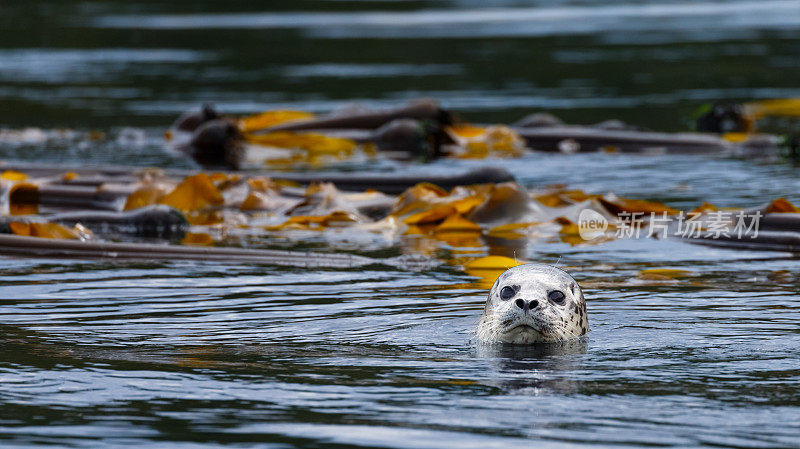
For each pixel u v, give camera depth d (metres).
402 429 9.57
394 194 25.53
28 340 12.92
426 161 31.64
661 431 9.49
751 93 45.84
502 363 11.73
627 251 18.94
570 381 11.04
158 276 16.89
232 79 52.38
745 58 56.59
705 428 9.55
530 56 59.22
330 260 18.16
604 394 10.59
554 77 51.94
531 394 10.58
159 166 30.42
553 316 12.61
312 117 39.06
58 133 37.66
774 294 15.29
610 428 9.57
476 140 35.84
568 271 17.16
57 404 10.34
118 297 15.38
